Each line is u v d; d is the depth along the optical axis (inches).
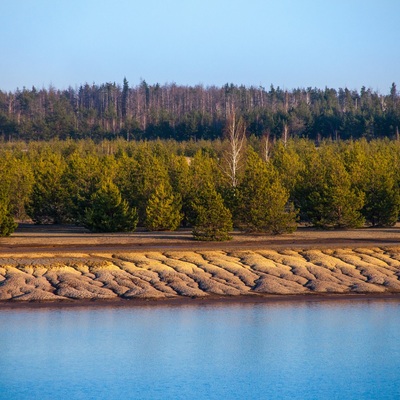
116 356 2123.5
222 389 1870.1
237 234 4291.3
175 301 2691.9
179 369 2031.3
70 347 2192.4
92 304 2620.6
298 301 2736.2
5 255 3248.0
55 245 3693.4
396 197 4894.2
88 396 1800.0
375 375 1994.3
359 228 4820.4
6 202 4397.1
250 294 2810.0
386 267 3228.3
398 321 2492.6
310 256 3356.3
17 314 2485.2
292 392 1872.5
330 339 2304.4
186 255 3321.9
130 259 3223.4
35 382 1886.1
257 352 2178.9
